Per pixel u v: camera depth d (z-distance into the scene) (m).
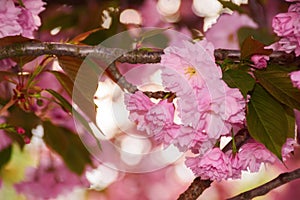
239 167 1.32
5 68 1.50
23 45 1.26
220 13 1.94
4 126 1.51
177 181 2.86
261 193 1.39
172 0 2.13
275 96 1.27
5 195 2.24
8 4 1.38
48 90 1.44
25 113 1.51
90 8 1.79
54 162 2.24
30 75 1.46
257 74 1.28
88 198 2.55
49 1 1.80
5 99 1.64
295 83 1.27
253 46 1.27
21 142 1.62
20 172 2.24
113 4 1.77
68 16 1.82
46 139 1.68
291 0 1.31
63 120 1.84
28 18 1.45
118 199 2.67
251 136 1.30
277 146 1.27
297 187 2.89
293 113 1.31
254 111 1.28
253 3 1.77
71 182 2.26
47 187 2.26
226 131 1.24
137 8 2.08
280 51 1.32
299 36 1.29
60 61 1.28
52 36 1.84
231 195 2.82
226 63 1.28
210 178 1.31
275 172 2.67
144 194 2.79
